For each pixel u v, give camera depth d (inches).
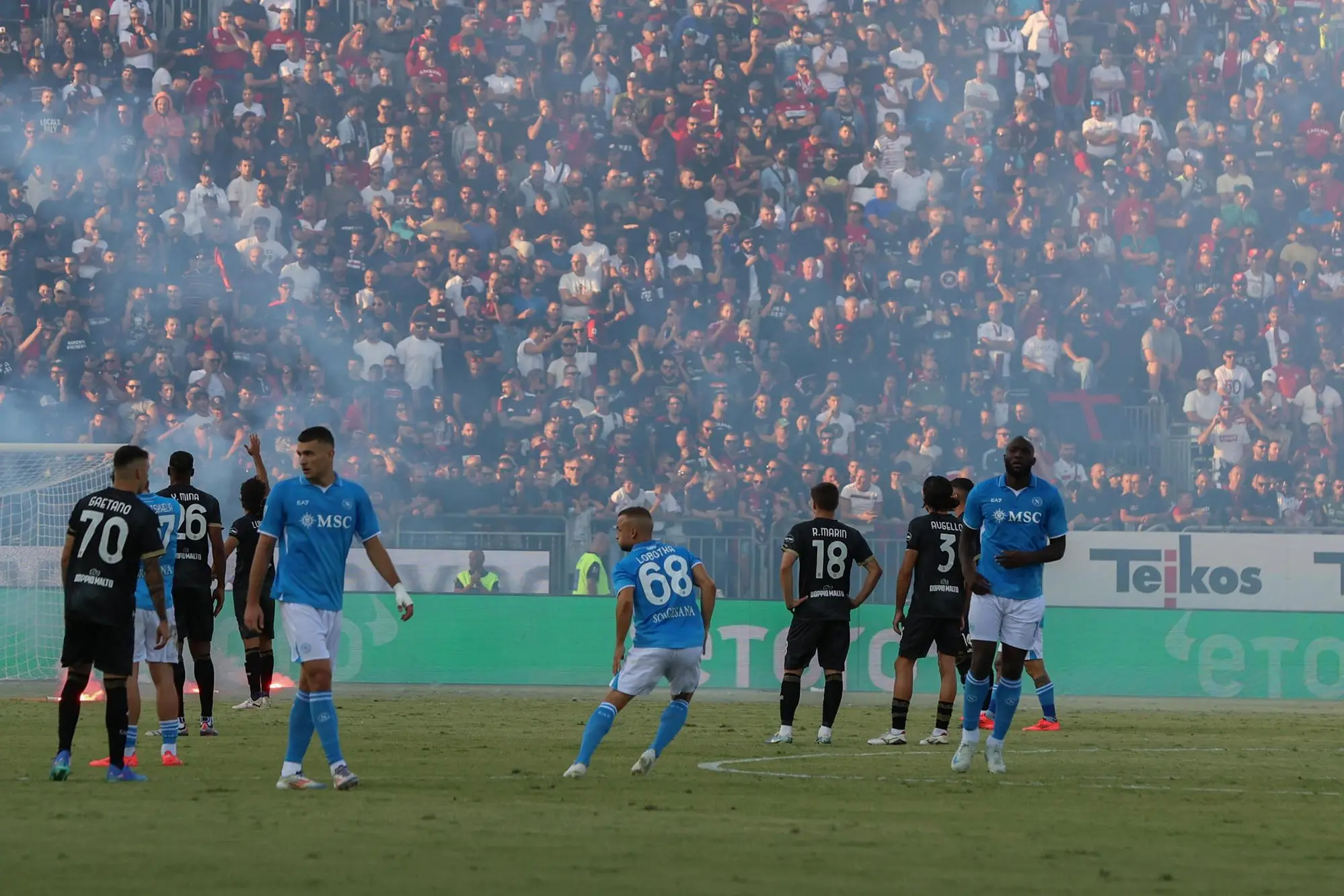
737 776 1288.1
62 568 1198.3
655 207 3732.8
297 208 3609.7
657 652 1208.2
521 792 1123.3
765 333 3577.8
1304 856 866.1
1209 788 1237.7
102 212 3442.4
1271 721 2062.0
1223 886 756.6
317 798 1066.7
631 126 3860.7
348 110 3732.8
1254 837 947.3
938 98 4077.3
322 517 1104.2
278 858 797.2
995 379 3528.5
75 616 1175.6
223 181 3617.1
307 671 1115.9
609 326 3486.7
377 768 1320.1
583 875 752.3
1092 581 2869.1
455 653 2588.6
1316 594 2854.3
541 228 3666.3
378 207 3595.0
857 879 758.5
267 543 1102.4
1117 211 3865.7
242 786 1151.0
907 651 1662.2
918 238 3786.9
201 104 3656.5
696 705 2260.1
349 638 2583.7
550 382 3417.8
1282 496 3292.3
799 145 3907.5
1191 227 3900.1
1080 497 3228.3
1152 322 3636.8
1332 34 4271.7
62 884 714.2
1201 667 2598.4
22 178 3543.3
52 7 3774.6
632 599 1218.6
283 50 3806.6
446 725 1812.3
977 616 1317.7
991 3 4141.2
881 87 4047.7
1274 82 4148.6
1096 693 2598.4
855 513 3164.4
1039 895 719.7
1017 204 3858.3
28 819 947.3
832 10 4138.8
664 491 3102.9
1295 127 4104.3
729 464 3238.2
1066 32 4175.7
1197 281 3809.1
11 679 2539.4
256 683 2036.2
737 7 4037.9
